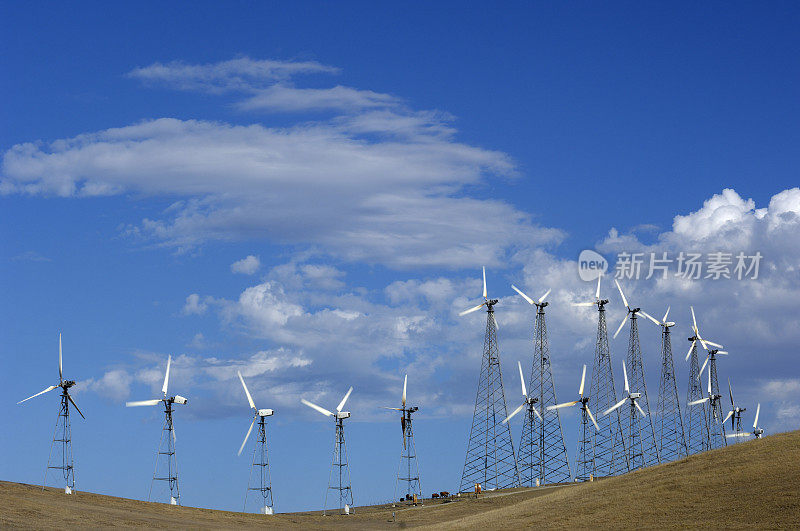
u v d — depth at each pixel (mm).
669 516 98062
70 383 159125
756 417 194375
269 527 148875
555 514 110750
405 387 192500
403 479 190375
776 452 111562
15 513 124938
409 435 191625
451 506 170250
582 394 191750
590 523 102125
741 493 99562
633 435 192250
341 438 181375
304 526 154500
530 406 194000
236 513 165000
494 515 124312
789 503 92750
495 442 191500
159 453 168750
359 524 158250
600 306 197375
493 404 192750
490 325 194875
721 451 121375
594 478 187500
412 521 159000
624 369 198125
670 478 113625
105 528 124438
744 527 89750
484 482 190875
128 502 156375
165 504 162000
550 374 194500
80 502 146375
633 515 101312
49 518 125812
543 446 192750
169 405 171250
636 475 124062
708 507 97938
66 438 157875
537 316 197000
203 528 137250
